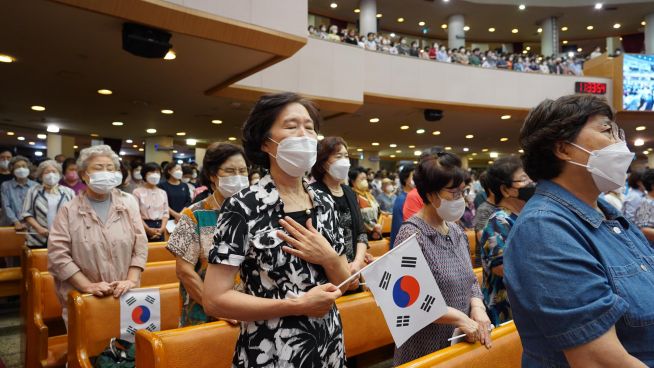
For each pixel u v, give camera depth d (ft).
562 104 3.33
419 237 5.36
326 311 3.33
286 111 3.76
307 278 3.48
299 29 17.85
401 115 38.17
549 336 2.73
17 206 16.02
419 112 37.11
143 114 32.07
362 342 6.91
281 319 3.43
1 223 16.14
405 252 4.25
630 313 2.74
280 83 25.58
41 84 23.02
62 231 7.48
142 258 8.18
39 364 7.59
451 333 5.45
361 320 6.96
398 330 4.05
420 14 56.85
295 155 3.60
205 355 5.33
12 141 57.62
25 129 42.70
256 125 3.81
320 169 8.58
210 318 6.39
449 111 36.91
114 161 8.01
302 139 3.64
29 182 16.60
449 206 5.49
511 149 64.28
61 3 12.94
